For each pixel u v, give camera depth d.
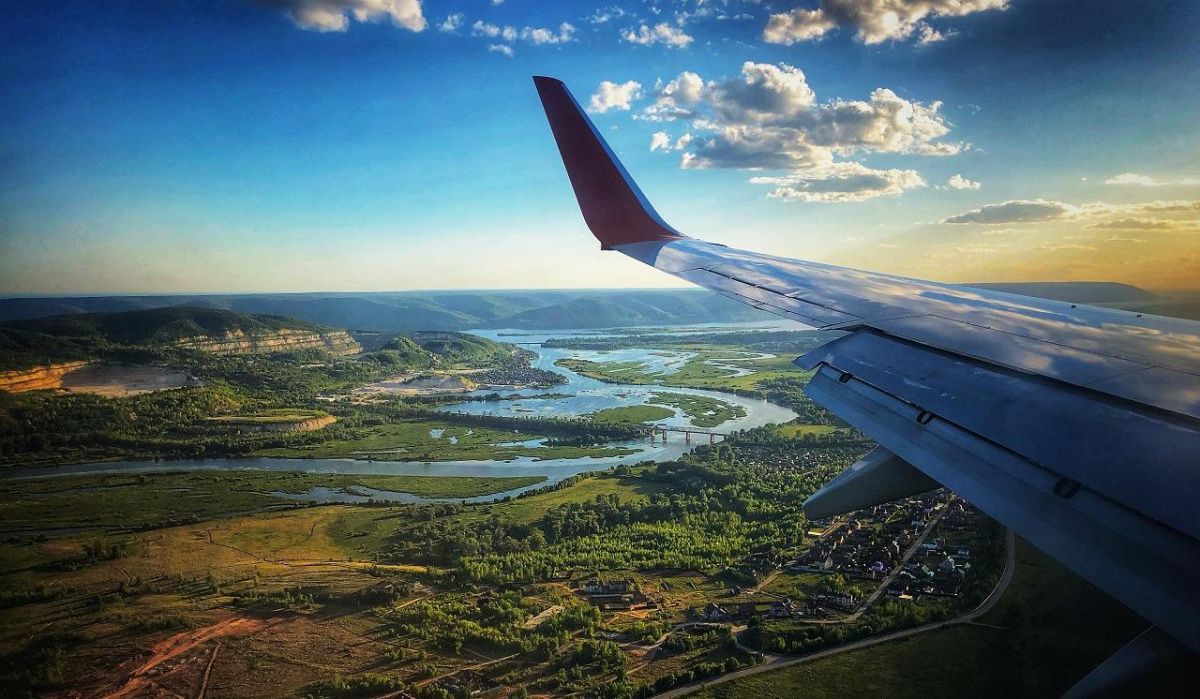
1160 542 5.14
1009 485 6.38
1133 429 6.69
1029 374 8.45
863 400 8.96
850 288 12.84
